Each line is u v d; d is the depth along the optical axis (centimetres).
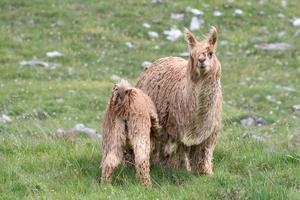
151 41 10062
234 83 8631
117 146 3600
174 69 3862
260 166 3966
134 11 10850
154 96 3866
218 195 3422
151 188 3512
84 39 9912
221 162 4053
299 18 11250
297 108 7625
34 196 3409
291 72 9225
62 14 10525
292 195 3397
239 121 6881
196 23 10556
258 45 10150
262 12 11219
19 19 10338
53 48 9544
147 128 3606
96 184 3569
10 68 8725
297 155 4056
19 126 6131
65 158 3997
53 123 6456
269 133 6066
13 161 3934
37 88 8044
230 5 11256
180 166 3884
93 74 8769
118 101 3612
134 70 9031
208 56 3512
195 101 3591
